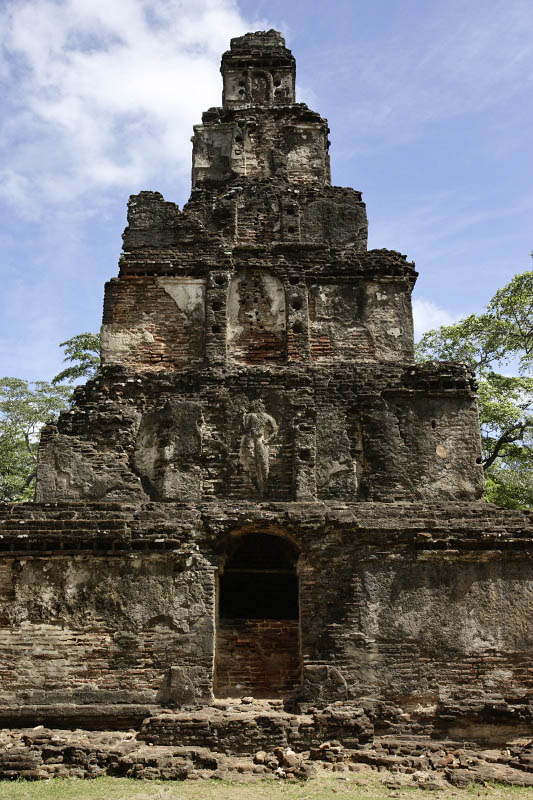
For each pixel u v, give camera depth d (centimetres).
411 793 1252
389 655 1620
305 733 1484
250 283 2077
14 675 1602
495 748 1544
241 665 1720
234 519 1725
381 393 1917
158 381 1938
